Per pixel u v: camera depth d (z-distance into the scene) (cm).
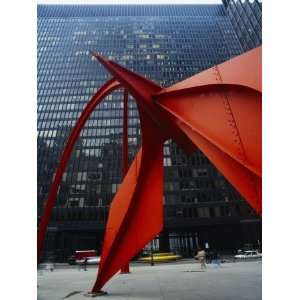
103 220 6862
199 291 1220
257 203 704
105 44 9062
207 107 862
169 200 6900
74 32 9319
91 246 6844
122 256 1227
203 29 9450
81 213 6906
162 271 2577
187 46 9112
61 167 1402
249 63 745
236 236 6769
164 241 6794
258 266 2848
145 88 1061
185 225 6706
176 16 9844
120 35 9256
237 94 782
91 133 7638
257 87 688
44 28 9419
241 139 753
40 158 7519
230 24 9594
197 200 6912
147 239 1189
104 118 7788
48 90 8319
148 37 9244
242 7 8431
